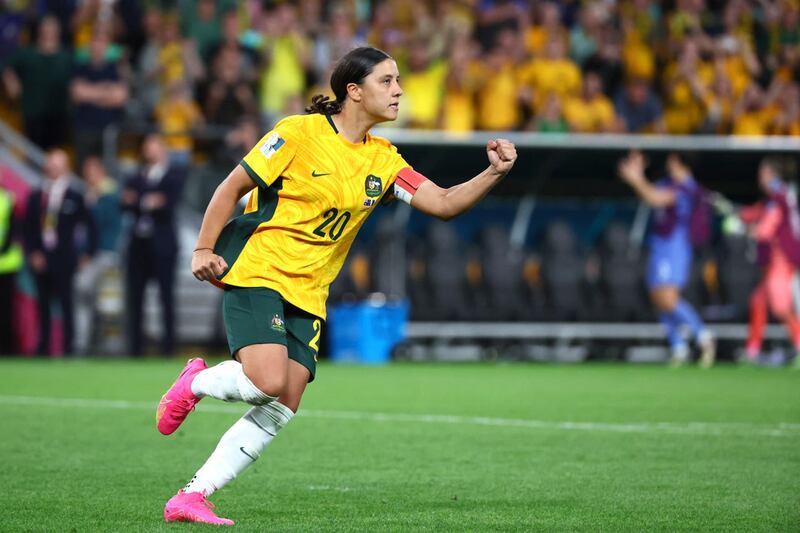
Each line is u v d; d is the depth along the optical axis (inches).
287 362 736.3
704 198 2475.4
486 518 780.0
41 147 2770.7
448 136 2497.5
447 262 2674.7
